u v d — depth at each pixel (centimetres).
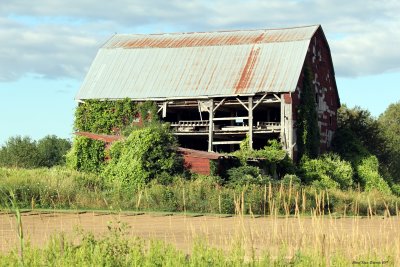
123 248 2400
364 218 5369
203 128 9325
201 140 9744
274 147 8562
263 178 7250
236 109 9594
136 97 9200
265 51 9369
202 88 9069
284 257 2531
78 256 2281
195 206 5950
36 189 5831
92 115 9306
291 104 8675
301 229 2567
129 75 9575
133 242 2542
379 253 2748
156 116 9119
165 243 2959
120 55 9956
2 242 3170
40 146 12262
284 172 8488
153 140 7294
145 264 2273
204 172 7456
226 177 7688
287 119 8650
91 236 2481
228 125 9806
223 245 3034
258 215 5450
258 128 8806
